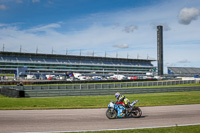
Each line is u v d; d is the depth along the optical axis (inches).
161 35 5319.9
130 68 5713.6
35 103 651.5
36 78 2967.5
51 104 632.4
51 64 4881.9
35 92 945.5
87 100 746.8
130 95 968.9
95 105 616.1
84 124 353.1
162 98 808.3
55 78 2974.9
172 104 635.5
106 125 346.0
